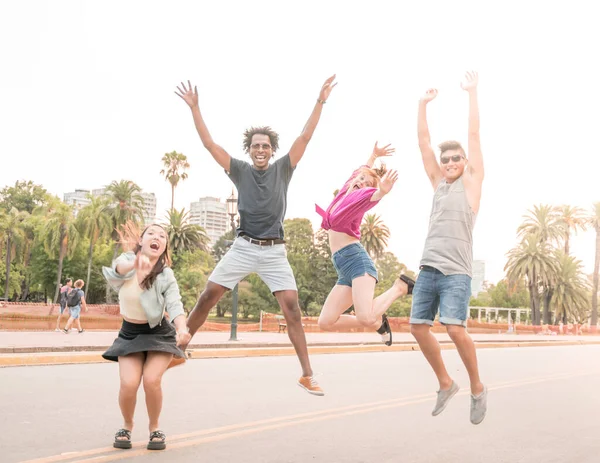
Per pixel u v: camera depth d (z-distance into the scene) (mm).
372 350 21578
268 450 5406
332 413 7508
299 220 89438
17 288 86500
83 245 79000
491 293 101812
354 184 6363
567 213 70562
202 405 7793
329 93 6062
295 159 6152
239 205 6074
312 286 88125
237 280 6078
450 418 7469
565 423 7340
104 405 7375
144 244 4953
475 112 5426
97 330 24375
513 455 5582
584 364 17703
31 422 6238
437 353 5500
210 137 5945
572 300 66875
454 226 5246
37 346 13812
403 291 6117
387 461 5207
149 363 5098
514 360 18859
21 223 80375
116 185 68750
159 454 5062
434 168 5629
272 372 12250
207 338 21594
